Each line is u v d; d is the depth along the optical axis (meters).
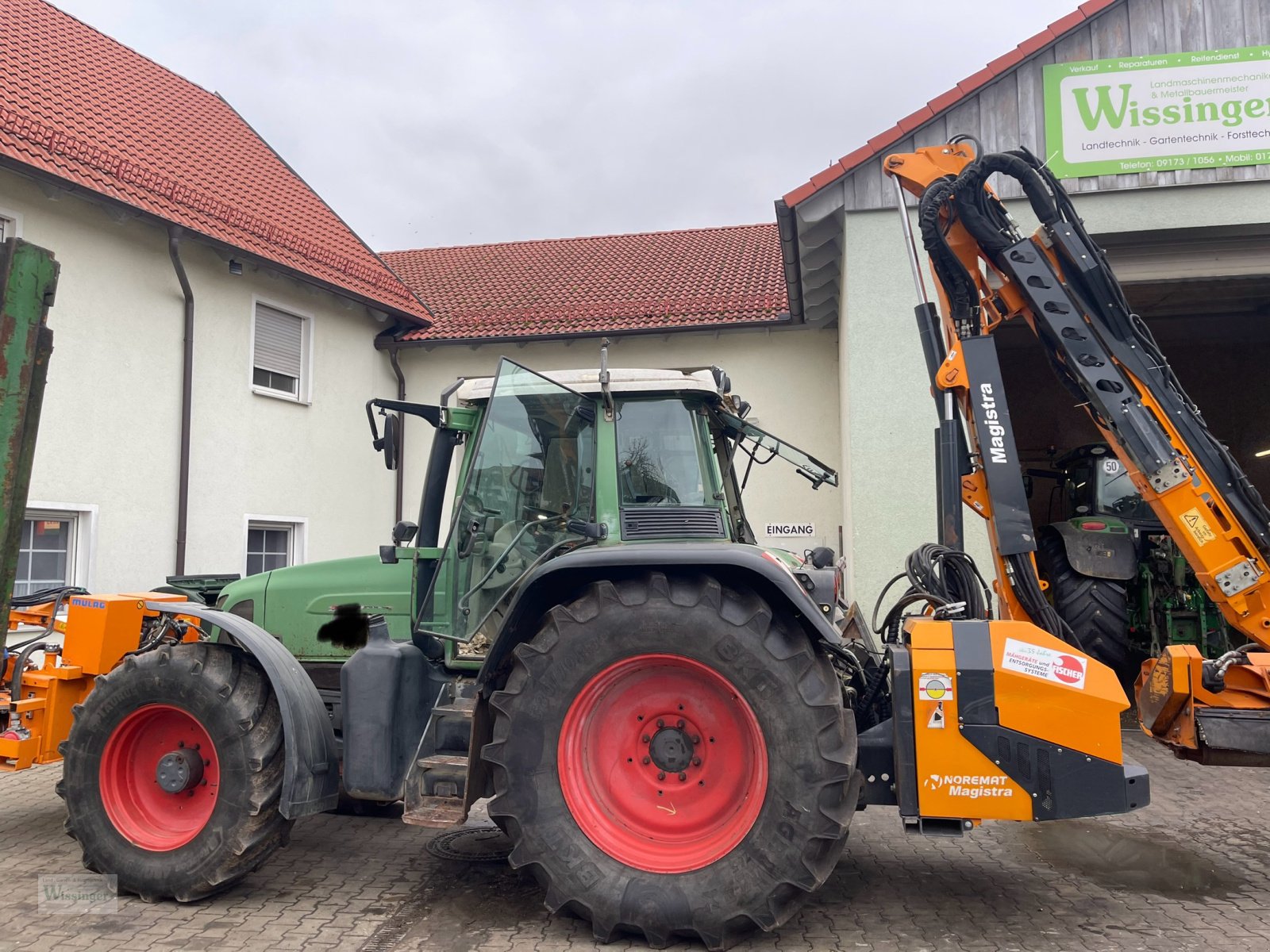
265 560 10.53
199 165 10.66
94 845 3.83
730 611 3.40
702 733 3.53
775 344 11.89
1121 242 8.09
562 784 3.43
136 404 8.72
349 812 5.21
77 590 5.30
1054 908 3.70
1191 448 4.03
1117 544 7.17
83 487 8.18
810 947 3.30
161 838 3.83
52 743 4.54
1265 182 7.63
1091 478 8.70
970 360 4.18
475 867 4.23
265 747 3.75
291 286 10.77
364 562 4.79
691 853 3.38
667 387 3.99
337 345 11.55
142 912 3.66
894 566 8.05
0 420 3.07
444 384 12.56
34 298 3.19
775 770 3.26
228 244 9.40
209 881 3.66
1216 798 5.36
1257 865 4.23
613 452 3.96
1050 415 14.18
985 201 4.32
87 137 8.94
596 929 3.32
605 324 12.05
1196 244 8.12
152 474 8.87
